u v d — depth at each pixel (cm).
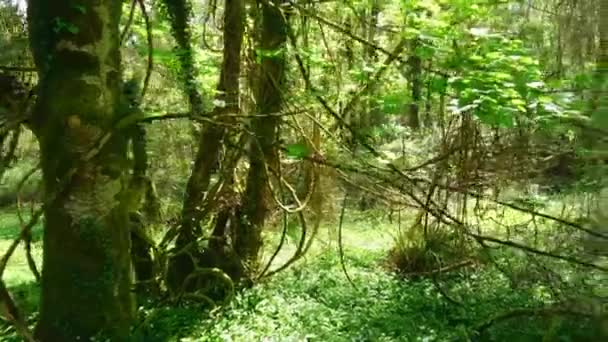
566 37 889
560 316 672
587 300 653
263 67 859
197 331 733
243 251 938
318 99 795
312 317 790
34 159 1097
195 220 909
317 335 721
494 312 796
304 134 782
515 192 997
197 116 634
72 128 579
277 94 866
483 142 809
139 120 604
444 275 1000
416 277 1025
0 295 605
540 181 965
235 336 716
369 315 819
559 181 936
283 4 834
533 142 807
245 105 929
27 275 1016
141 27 922
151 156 1020
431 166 899
